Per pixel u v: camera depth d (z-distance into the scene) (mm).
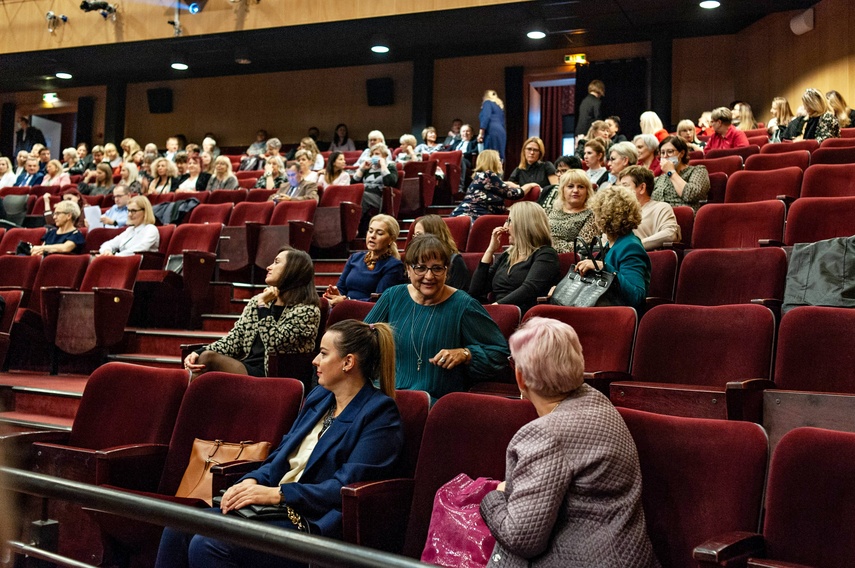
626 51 9227
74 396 3307
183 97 11336
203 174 6625
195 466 2154
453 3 7801
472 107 9945
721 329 2326
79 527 2270
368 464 1897
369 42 8906
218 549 1844
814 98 5688
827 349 2131
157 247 4949
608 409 1585
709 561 1347
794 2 7605
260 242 4832
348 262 3465
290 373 2797
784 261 2814
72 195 6105
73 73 10492
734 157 4750
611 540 1440
